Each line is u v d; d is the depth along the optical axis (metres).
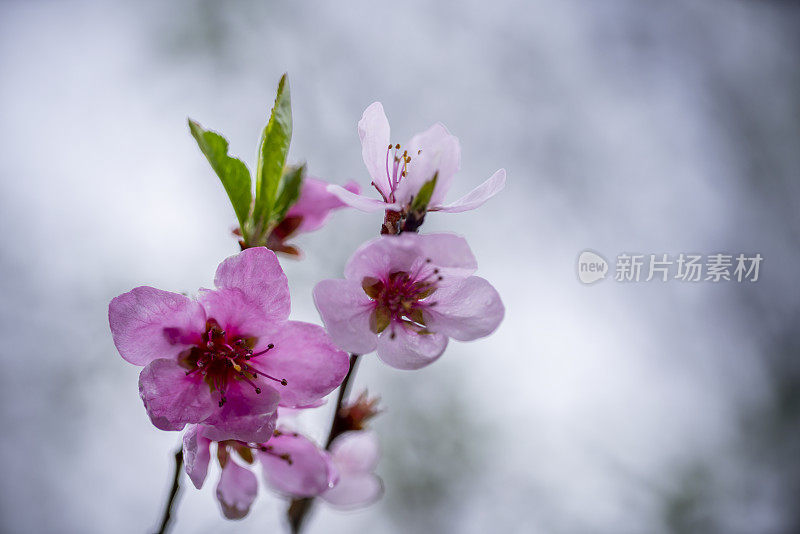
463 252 0.35
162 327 0.36
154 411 0.35
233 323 0.36
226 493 0.36
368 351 0.35
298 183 0.37
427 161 0.36
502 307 0.36
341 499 0.38
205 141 0.36
